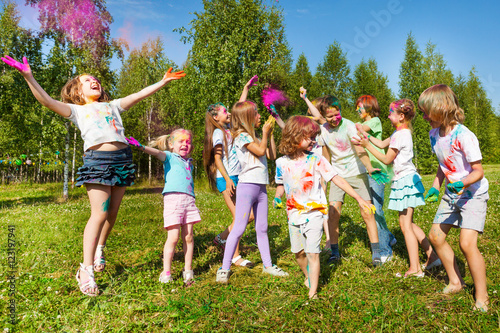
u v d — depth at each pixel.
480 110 27.70
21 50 12.94
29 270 3.76
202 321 2.59
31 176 30.05
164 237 5.45
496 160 28.84
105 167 3.17
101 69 14.93
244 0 15.92
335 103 3.86
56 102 3.02
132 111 26.20
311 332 2.38
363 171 3.92
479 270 2.60
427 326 2.37
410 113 3.51
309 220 2.98
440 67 24.12
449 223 2.85
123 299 2.92
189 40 17.23
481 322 2.33
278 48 16.62
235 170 4.21
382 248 3.89
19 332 2.48
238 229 3.54
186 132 3.70
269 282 3.26
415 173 3.45
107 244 5.02
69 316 2.69
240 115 3.66
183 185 3.48
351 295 2.90
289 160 3.17
